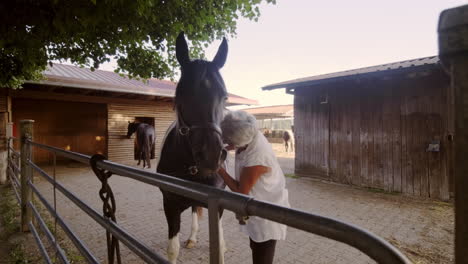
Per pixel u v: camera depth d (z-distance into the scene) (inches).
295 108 295.4
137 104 405.4
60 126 440.8
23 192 131.0
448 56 15.3
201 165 58.6
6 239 126.5
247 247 120.5
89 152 470.3
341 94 253.0
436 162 196.1
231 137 54.0
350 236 17.5
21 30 100.0
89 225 145.4
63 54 145.3
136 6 91.7
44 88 318.7
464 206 14.6
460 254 14.7
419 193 205.3
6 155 247.3
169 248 77.5
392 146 219.8
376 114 229.1
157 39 133.2
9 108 289.3
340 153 255.0
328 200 198.8
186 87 62.6
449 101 189.0
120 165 45.9
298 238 129.7
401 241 126.3
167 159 79.5
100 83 310.5
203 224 147.2
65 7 91.0
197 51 159.9
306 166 285.0
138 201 198.5
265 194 58.2
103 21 106.0
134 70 169.9
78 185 251.6
